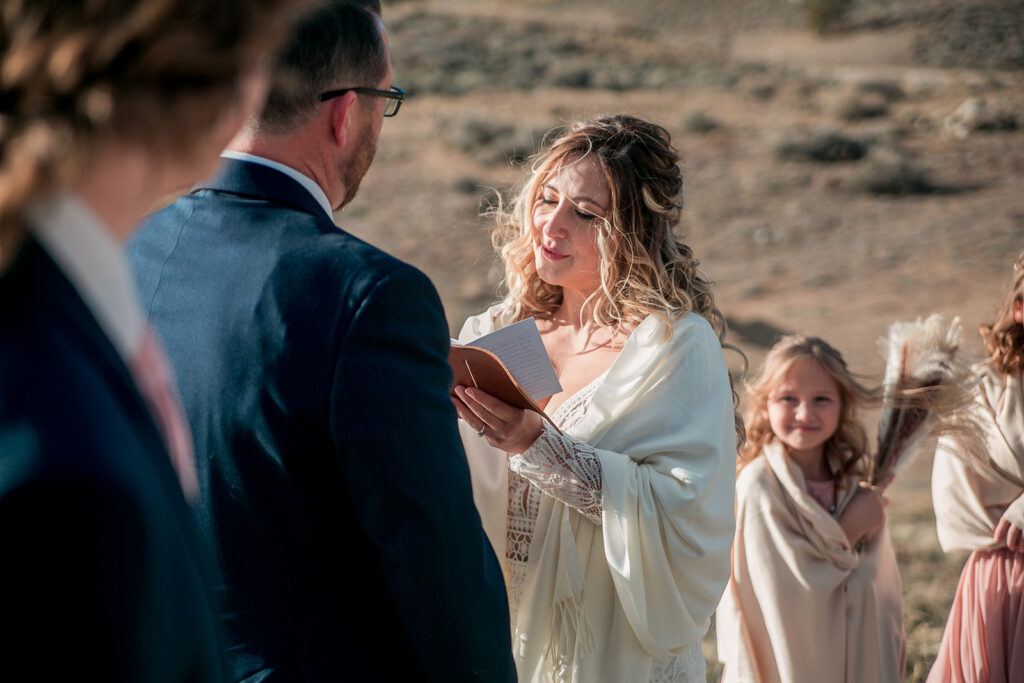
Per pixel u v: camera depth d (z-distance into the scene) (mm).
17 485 748
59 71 771
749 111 34500
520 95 36531
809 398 3477
